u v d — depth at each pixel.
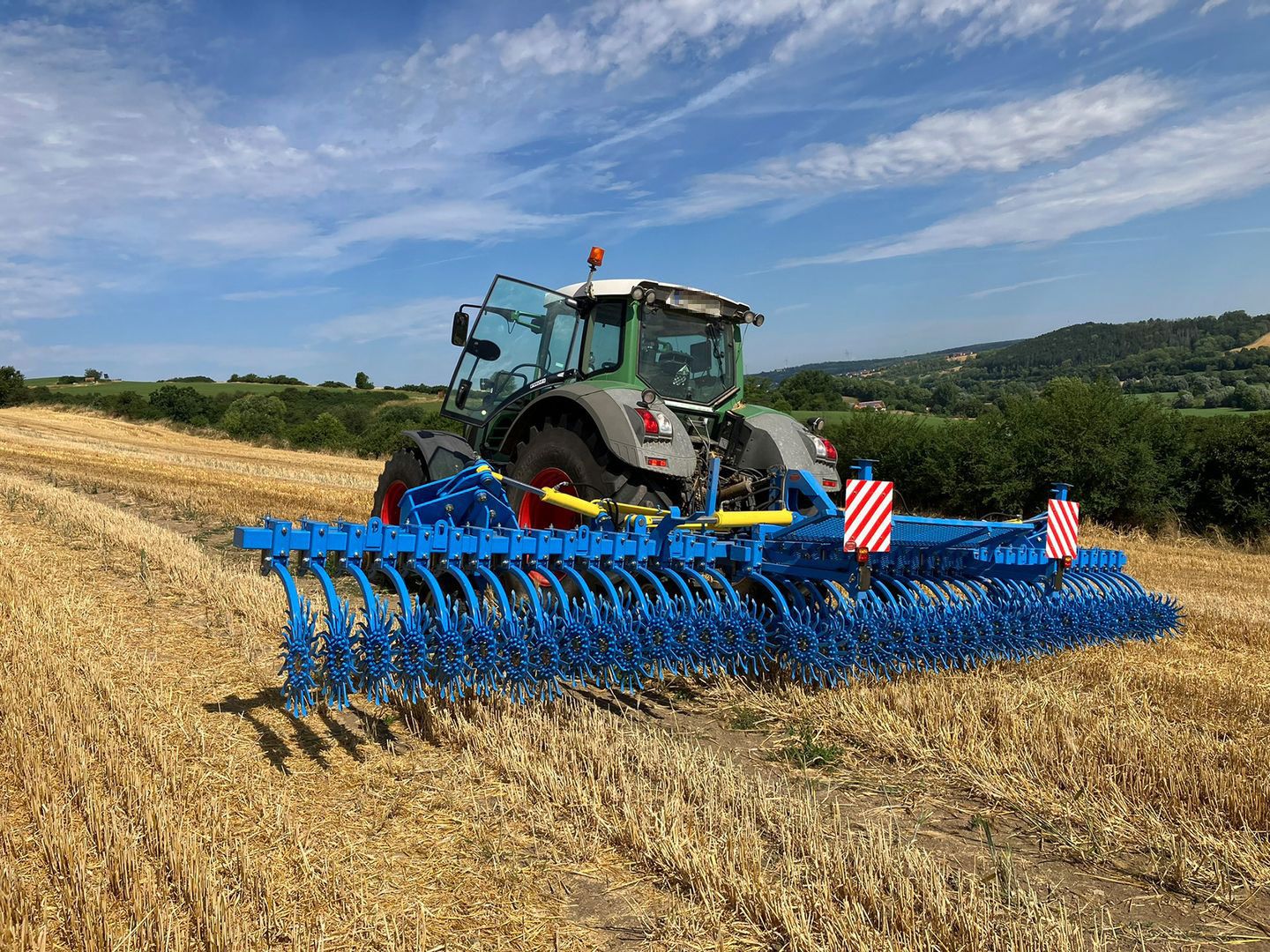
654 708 5.18
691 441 6.54
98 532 11.04
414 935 2.84
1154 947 2.96
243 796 3.78
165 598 7.61
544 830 3.53
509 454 7.77
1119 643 6.64
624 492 6.13
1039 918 3.00
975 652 5.62
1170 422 19.81
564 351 7.25
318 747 4.39
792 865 3.23
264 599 7.41
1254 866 3.43
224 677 5.46
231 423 50.53
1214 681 5.89
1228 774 4.06
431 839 3.48
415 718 4.78
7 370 66.06
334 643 4.08
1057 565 6.31
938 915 2.92
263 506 14.68
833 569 5.55
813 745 4.53
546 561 5.23
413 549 4.77
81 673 5.33
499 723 4.56
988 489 21.06
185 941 2.69
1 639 5.98
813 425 7.30
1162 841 3.59
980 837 3.70
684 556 5.48
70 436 38.50
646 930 2.94
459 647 4.32
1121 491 19.50
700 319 7.29
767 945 2.86
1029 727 4.67
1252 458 18.05
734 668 5.18
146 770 3.95
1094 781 4.11
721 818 3.54
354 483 20.95
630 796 3.73
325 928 2.82
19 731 4.24
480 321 8.17
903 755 4.49
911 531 5.66
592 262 6.92
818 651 5.07
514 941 2.86
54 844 3.13
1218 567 14.03
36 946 2.61
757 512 6.00
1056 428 20.22
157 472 21.34
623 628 4.74
